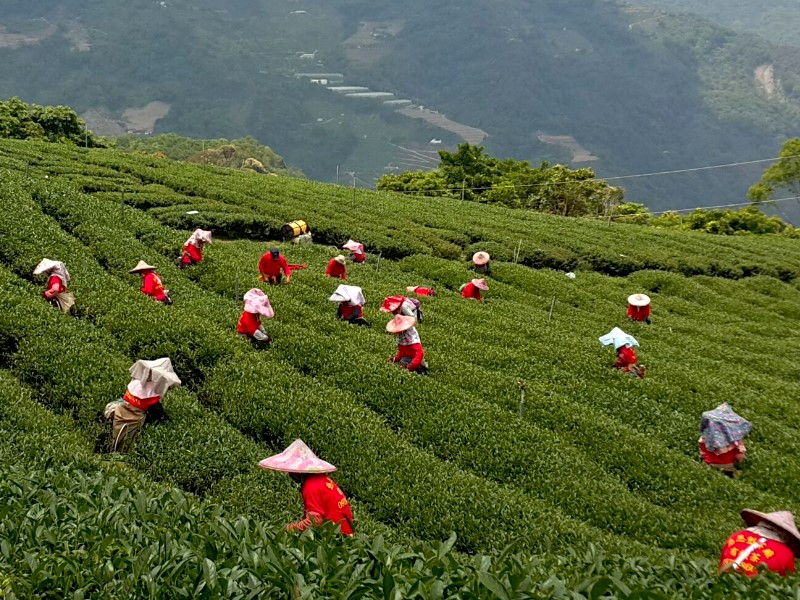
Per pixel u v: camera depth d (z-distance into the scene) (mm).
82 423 21109
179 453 19641
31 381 23203
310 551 11812
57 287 27141
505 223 64062
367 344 29359
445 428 23641
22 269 30734
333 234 50469
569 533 18547
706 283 57844
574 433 25281
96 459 18094
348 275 40781
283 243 47000
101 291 28969
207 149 154250
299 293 34625
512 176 99125
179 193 53594
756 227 94375
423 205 67062
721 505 22312
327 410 22766
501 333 34188
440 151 98250
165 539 11516
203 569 10633
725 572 12703
